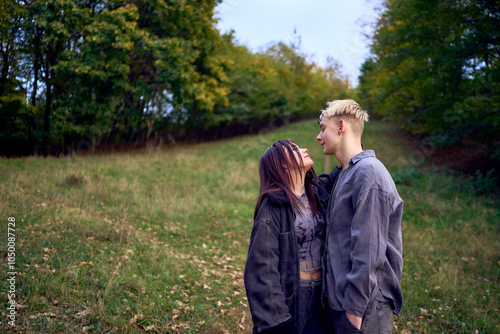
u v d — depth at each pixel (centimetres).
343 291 152
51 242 414
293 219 170
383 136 1600
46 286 316
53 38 1001
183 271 415
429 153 1296
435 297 381
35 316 274
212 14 1426
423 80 1066
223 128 2305
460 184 963
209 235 575
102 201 648
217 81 1617
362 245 146
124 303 316
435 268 460
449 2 891
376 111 1584
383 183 154
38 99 1152
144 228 549
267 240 163
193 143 1931
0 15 862
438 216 716
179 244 510
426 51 970
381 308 155
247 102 2252
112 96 1231
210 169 1098
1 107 984
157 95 1586
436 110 1065
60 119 1159
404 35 1018
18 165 838
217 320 317
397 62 1069
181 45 1348
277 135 1959
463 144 1291
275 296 156
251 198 826
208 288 380
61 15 1016
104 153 1242
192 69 1362
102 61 1137
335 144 179
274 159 180
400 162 1141
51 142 1214
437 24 961
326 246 166
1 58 914
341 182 171
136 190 739
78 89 1188
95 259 389
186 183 889
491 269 456
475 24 884
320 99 2967
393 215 161
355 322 143
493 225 654
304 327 166
